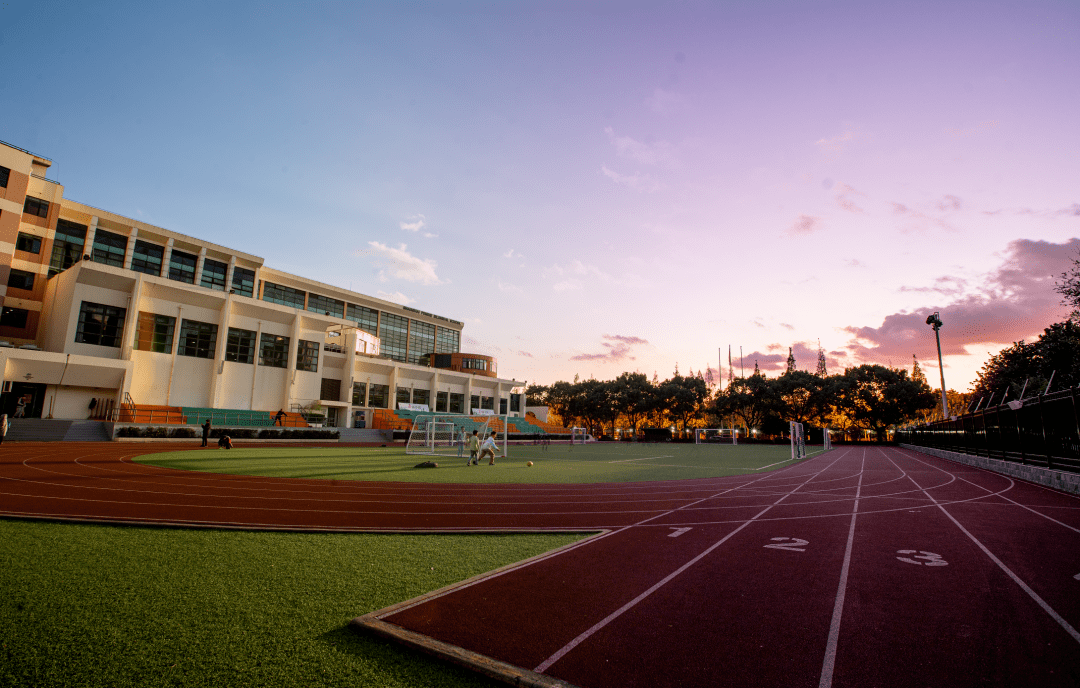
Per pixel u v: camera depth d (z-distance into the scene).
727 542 8.31
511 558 7.15
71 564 6.25
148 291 39.97
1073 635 4.57
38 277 39.28
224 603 5.09
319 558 6.89
